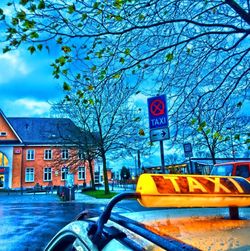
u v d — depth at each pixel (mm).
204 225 1694
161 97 5199
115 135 31344
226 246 1331
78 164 39438
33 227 12562
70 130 34344
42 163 59875
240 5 4832
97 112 30109
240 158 15969
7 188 56281
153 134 5469
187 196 1501
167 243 1366
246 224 1722
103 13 4152
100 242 1557
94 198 29000
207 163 18266
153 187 1435
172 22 4594
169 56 4590
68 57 4133
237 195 1668
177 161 16312
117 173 54375
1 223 13703
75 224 2006
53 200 28938
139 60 4711
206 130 4699
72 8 3805
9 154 58438
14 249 8734
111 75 4641
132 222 1744
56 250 2154
